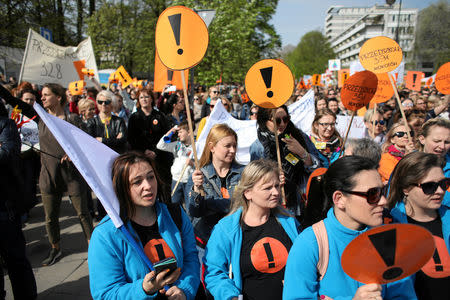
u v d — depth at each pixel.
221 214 2.92
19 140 2.98
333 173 1.67
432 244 1.38
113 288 1.78
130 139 5.17
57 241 4.12
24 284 2.93
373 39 3.93
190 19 2.80
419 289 1.97
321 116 4.03
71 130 1.91
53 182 4.00
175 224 2.08
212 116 4.90
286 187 3.25
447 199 2.39
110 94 5.07
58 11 21.30
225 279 2.13
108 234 1.85
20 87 4.91
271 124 3.46
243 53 20.64
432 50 39.09
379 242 1.37
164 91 6.23
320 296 1.66
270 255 2.14
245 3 21.77
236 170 3.13
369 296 1.41
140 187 1.89
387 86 5.16
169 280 1.70
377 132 5.35
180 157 4.25
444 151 2.85
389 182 2.31
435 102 8.12
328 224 1.70
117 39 24.09
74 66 8.26
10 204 2.81
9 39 18.73
